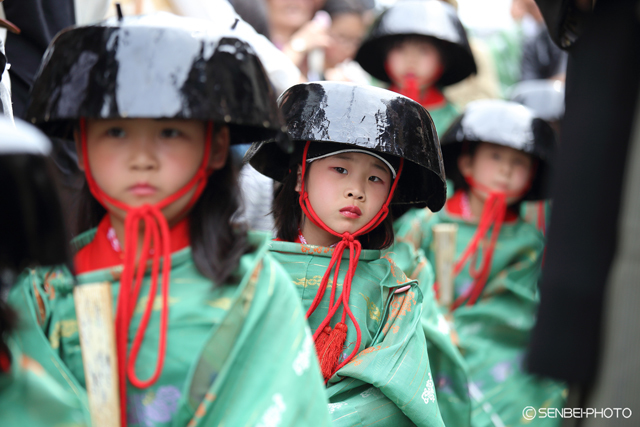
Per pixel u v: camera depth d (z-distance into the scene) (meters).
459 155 4.56
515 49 7.67
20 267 1.63
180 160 1.82
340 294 2.51
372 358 2.37
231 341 1.77
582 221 2.17
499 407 4.06
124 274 1.77
